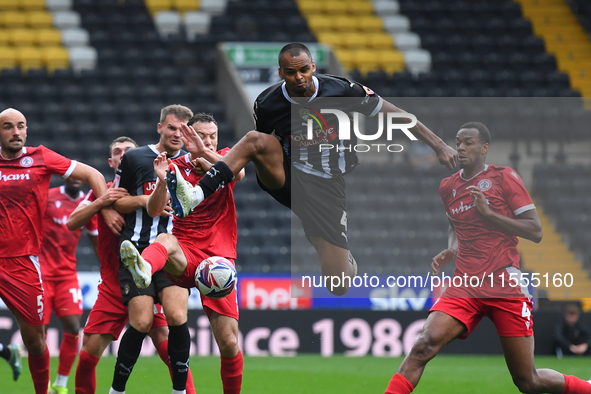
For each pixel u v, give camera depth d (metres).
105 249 19.75
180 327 17.56
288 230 49.09
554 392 17.41
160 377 27.61
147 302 17.94
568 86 64.75
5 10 66.25
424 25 71.06
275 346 35.91
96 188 20.44
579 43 70.06
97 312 19.59
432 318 16.73
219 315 17.72
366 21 70.94
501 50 68.81
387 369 30.69
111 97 60.03
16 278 20.11
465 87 64.00
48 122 57.44
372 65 66.62
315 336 35.97
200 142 17.03
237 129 57.12
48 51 62.97
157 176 17.66
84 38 64.81
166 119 19.16
